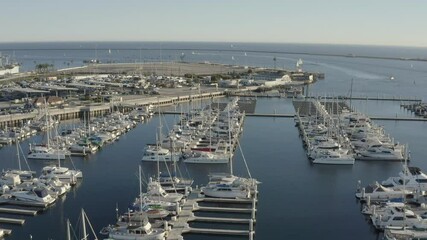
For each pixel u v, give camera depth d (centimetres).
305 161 9431
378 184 7212
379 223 6019
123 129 12356
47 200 6856
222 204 6894
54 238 5841
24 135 11675
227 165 9138
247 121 14125
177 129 11688
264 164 9206
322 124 12425
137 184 7931
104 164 9250
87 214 6588
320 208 6825
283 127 13125
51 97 16100
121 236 5578
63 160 9562
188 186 7362
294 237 5866
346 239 5831
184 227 5950
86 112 14850
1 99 16975
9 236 5894
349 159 9144
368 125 12188
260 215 6550
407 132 12544
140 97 17638
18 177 7775
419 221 5869
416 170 7844
